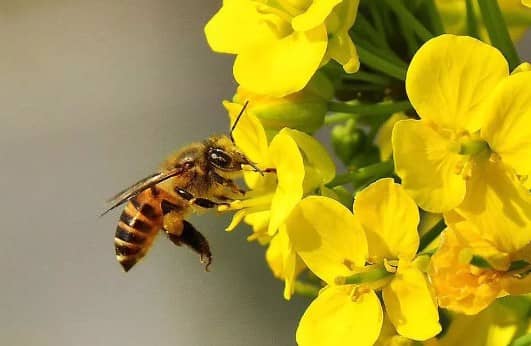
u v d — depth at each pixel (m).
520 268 0.18
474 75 0.18
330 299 0.19
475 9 0.20
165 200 0.22
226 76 0.39
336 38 0.19
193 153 0.22
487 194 0.18
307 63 0.19
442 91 0.18
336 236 0.19
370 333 0.19
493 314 0.20
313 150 0.19
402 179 0.18
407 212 0.18
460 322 0.20
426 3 0.20
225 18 0.20
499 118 0.18
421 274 0.18
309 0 0.19
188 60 0.39
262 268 0.36
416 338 0.18
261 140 0.19
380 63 0.19
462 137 0.18
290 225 0.19
